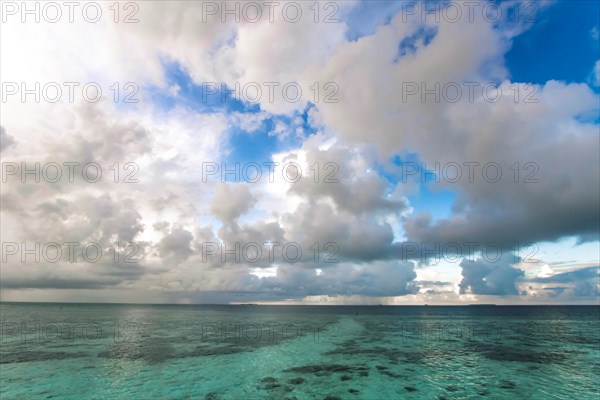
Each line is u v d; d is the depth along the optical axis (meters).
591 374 22.53
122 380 20.39
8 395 17.81
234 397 17.64
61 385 19.34
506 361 26.47
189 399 17.31
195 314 93.56
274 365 24.52
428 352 30.25
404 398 17.70
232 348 31.64
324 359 26.78
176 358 26.64
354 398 17.64
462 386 19.73
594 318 86.00
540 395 18.20
